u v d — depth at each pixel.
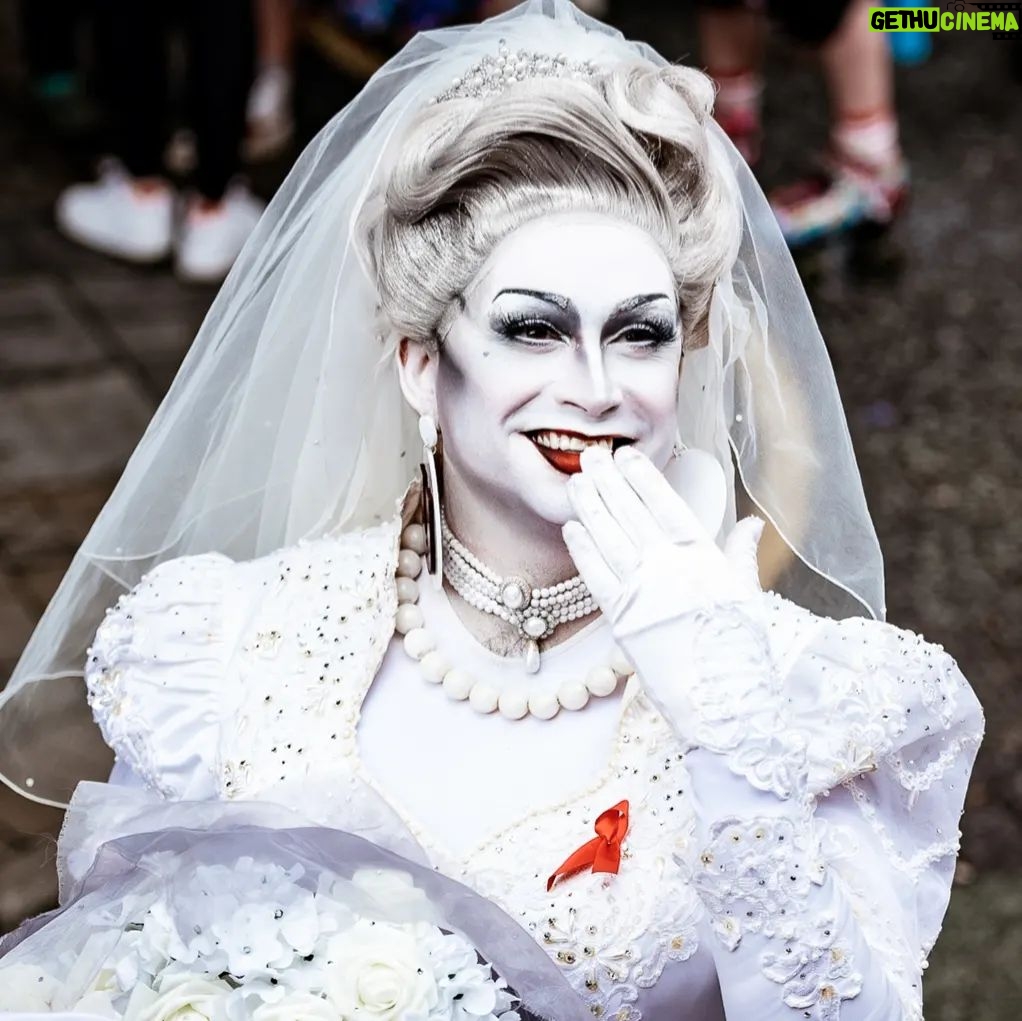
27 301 4.78
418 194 1.50
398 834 1.46
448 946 1.35
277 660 1.60
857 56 4.93
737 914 1.34
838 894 1.36
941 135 6.19
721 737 1.33
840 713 1.48
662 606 1.35
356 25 6.03
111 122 5.08
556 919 1.45
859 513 1.75
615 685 1.55
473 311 1.50
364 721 1.57
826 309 4.97
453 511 1.58
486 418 1.50
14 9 6.58
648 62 1.62
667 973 1.46
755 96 5.16
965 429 4.50
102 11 4.81
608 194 1.49
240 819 1.44
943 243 5.42
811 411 1.72
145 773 1.63
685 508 1.40
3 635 3.43
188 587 1.68
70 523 3.84
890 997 1.37
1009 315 5.04
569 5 1.69
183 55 6.24
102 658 1.68
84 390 4.38
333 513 1.76
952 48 6.92
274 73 5.65
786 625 1.52
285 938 1.33
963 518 4.16
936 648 1.57
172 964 1.34
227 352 1.75
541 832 1.49
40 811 2.99
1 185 5.45
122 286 4.92
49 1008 1.41
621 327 1.48
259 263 1.73
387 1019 1.30
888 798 1.54
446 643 1.58
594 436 1.47
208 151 4.84
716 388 1.66
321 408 1.71
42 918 1.49
